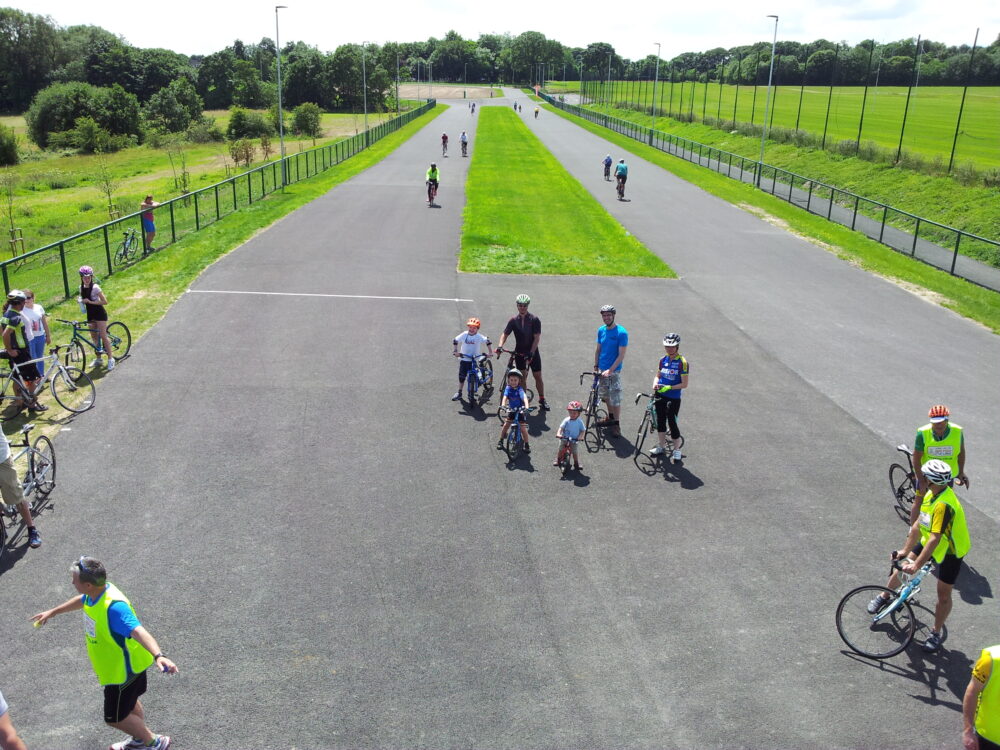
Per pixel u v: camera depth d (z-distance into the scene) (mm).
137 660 5898
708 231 29328
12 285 20359
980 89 115312
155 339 15383
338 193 33969
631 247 25609
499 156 51469
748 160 50312
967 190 35625
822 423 12992
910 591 7480
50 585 8148
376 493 10164
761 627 7887
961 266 26156
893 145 57406
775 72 133375
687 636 7711
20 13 121812
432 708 6703
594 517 9805
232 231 25109
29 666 7066
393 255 22859
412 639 7527
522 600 8156
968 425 13172
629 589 8414
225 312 17156
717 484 10773
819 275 23484
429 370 14438
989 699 5371
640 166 47906
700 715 6730
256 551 8820
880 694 7059
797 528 9750
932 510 7215
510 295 19500
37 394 12242
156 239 24391
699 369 15266
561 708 6754
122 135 85000
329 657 7250
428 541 9148
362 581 8367
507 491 10352
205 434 11594
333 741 6340
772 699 6945
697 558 9023
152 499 9797
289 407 12641
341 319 17031
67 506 9555
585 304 19172
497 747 6328
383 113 118875
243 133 86812
